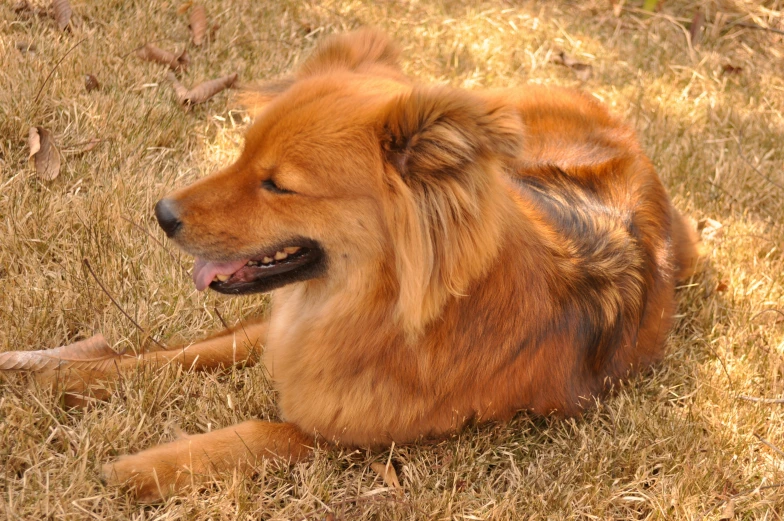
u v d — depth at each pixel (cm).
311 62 193
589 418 201
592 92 294
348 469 191
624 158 214
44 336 197
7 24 238
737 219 241
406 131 176
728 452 198
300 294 190
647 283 205
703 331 218
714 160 260
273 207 180
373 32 195
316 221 180
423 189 176
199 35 257
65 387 192
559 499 189
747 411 203
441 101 173
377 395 187
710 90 305
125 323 201
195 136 234
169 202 180
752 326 218
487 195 176
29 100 225
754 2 361
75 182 219
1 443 184
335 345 186
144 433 190
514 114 174
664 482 192
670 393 206
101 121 228
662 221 213
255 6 286
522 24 332
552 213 198
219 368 200
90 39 242
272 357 195
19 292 200
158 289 206
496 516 186
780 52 337
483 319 186
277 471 189
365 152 178
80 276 204
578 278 195
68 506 179
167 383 194
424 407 189
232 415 194
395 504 186
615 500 191
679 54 325
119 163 224
